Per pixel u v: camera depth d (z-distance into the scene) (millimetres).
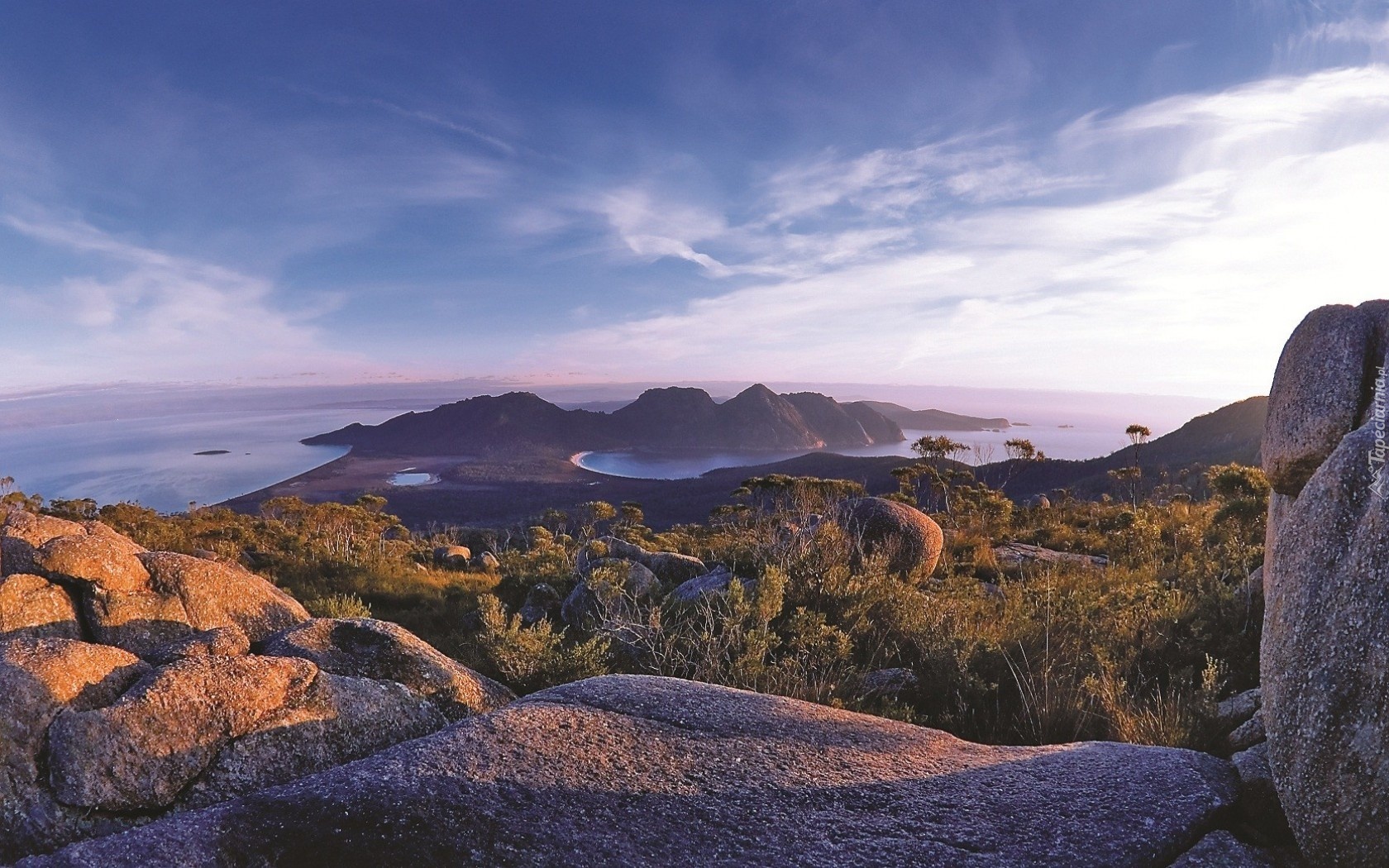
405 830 3141
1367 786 2676
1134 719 4719
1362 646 2736
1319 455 3904
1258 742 4074
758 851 3039
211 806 3449
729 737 3920
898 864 2939
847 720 4258
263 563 17062
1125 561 11469
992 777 3529
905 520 12477
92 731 3711
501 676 6645
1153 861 2932
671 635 7262
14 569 5219
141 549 5676
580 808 3287
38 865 2898
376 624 5309
